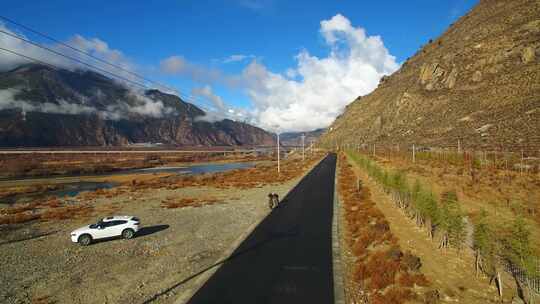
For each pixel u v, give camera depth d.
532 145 48.91
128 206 37.53
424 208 20.48
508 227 19.05
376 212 25.23
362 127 166.75
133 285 14.98
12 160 153.50
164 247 20.83
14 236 25.31
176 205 36.25
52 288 15.06
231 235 22.86
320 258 16.77
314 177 57.28
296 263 16.17
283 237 20.89
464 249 16.83
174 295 13.66
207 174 77.94
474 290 12.66
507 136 57.16
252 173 71.81
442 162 55.03
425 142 79.88
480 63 94.25
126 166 123.88
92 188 63.94
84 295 14.18
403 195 27.42
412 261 14.80
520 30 90.00
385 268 14.41
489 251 14.40
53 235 25.34
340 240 19.92
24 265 18.34
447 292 12.31
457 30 137.75
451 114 86.19
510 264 14.03
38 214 34.12
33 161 153.25
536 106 61.09
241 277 14.70
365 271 14.40
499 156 48.69
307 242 19.58
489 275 13.91
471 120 74.44
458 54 108.75
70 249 21.19
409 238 19.34
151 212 33.16
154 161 157.25
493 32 100.75
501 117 66.31
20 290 14.94
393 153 81.25
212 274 15.21
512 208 24.36
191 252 19.48
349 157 102.75
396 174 30.89
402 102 124.06
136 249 20.61
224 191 47.03
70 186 67.81
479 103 79.50
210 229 24.94
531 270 12.27
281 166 89.25
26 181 78.94
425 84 118.94
